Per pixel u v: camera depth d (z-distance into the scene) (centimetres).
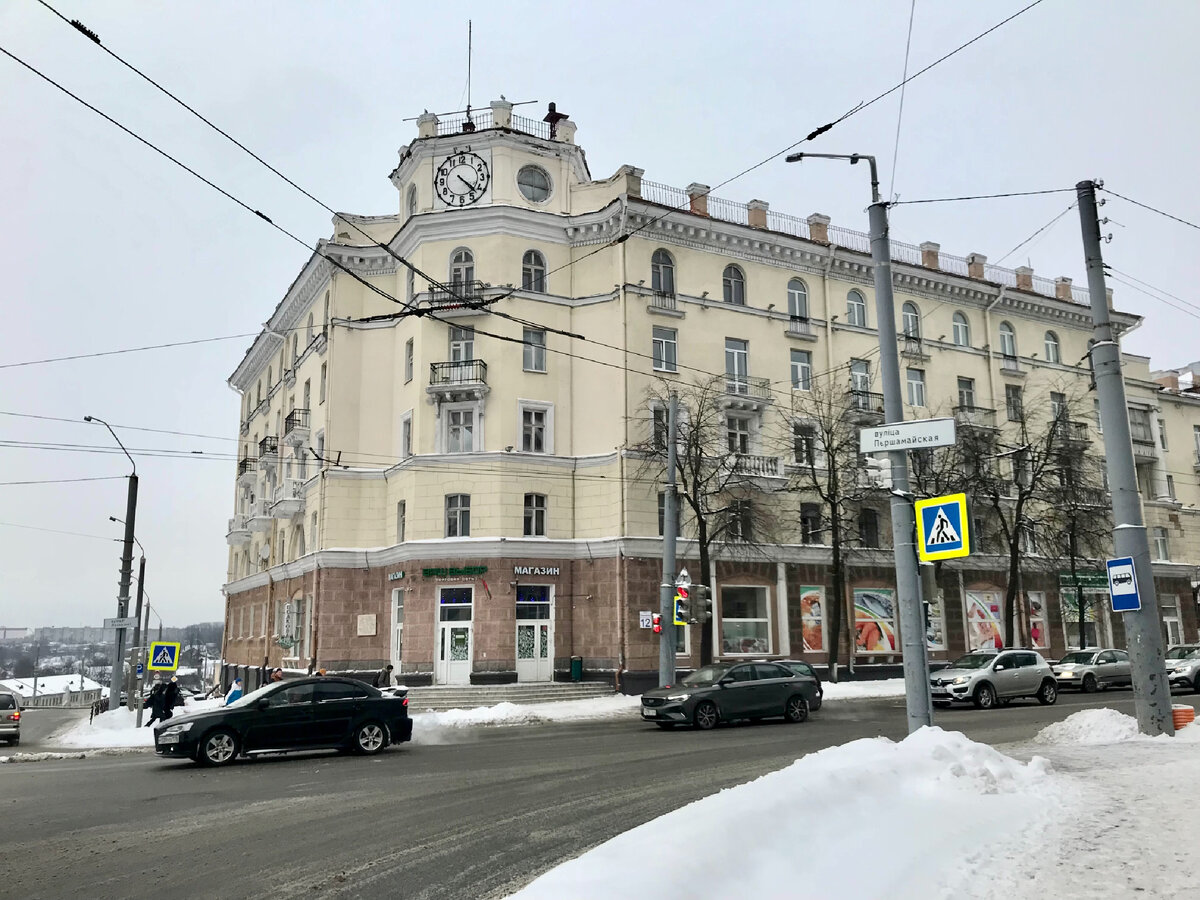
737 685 2153
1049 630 4325
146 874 791
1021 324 4588
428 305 3456
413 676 3253
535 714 2581
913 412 4116
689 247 3694
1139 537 1495
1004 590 4219
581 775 1298
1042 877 646
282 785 1278
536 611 3350
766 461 3641
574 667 3297
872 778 894
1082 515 4100
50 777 1464
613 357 3472
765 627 3600
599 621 3334
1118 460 1519
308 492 3891
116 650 3122
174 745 1541
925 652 1258
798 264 3947
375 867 791
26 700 6619
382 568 3581
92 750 2150
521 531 3347
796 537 3725
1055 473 3969
